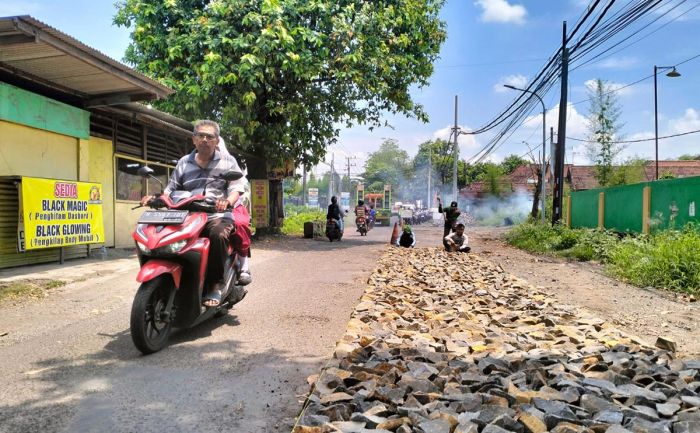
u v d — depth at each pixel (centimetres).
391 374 326
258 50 1339
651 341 483
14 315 549
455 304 620
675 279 808
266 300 643
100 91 957
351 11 1523
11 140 820
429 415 269
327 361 398
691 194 1136
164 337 432
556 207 1883
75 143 973
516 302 635
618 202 1548
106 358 404
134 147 1210
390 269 952
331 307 605
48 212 824
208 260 452
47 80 880
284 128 1633
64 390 334
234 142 1611
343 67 1515
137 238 425
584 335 466
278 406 312
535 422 251
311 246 1563
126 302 621
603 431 247
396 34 1761
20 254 827
